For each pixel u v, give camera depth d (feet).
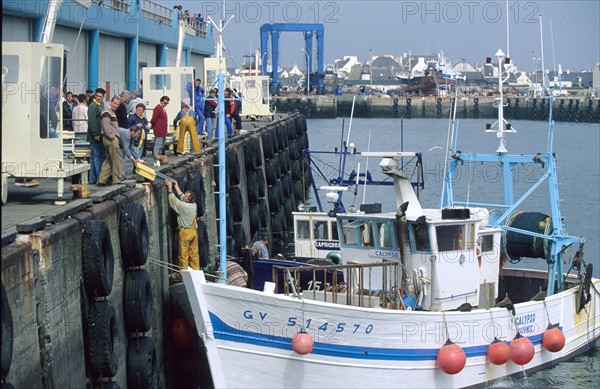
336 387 54.24
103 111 59.93
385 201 135.95
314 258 76.38
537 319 64.18
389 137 299.17
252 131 118.01
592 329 72.33
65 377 43.01
